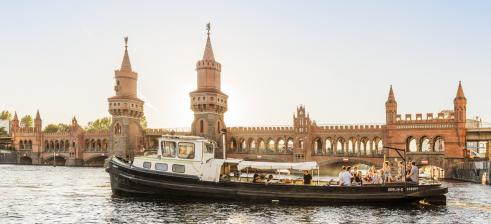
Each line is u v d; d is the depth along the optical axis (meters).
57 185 64.19
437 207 41.22
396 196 40.81
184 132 127.69
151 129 134.25
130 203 41.91
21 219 34.50
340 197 40.56
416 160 96.19
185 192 42.84
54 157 141.88
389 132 99.38
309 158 107.50
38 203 43.06
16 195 50.00
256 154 115.38
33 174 93.00
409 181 41.91
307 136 107.94
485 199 48.22
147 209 38.59
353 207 39.84
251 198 41.72
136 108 130.50
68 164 146.50
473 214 37.59
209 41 123.12
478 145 113.88
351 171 44.66
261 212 37.06
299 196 40.81
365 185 40.91
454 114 94.00
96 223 32.97
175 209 38.47
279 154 112.12
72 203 42.97
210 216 35.31
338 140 107.81
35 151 156.38
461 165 88.31
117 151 127.38
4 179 76.00
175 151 44.12
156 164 44.25
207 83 119.88
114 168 45.47
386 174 43.03
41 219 34.50
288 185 41.12
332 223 32.94
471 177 80.62
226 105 123.31
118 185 45.06
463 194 53.81
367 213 37.12
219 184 42.34
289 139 113.75
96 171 109.06
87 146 146.50
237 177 45.41
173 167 43.78
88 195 50.06
